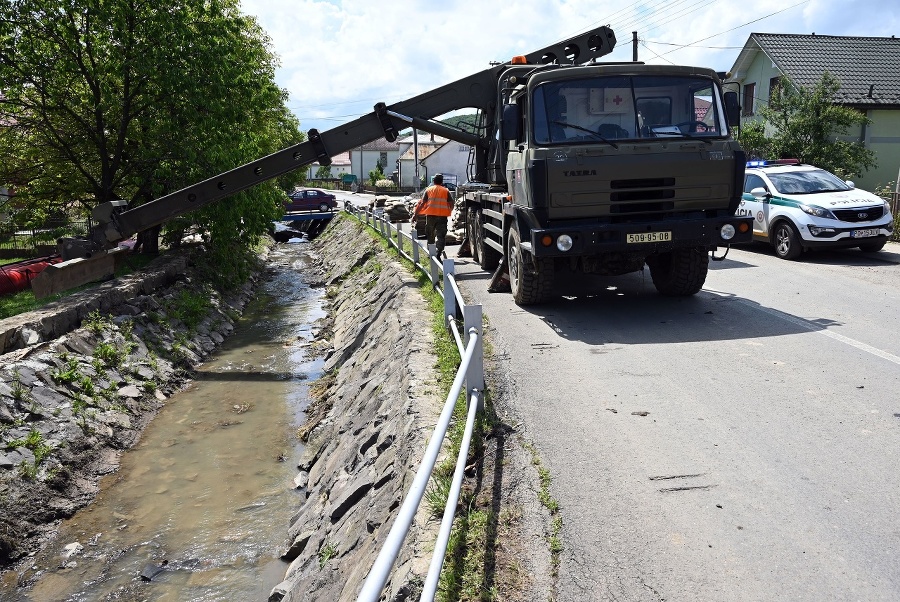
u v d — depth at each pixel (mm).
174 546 6918
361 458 6938
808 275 11789
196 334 14266
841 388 6113
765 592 3420
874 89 27359
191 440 9484
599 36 13445
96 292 12539
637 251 8672
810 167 15164
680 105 8844
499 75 12797
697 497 4355
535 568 3715
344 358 12242
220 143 17250
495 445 5254
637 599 3422
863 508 4129
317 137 12797
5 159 17891
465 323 5980
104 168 17344
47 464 8008
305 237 41500
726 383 6395
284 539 6949
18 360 9281
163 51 16047
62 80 16359
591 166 8328
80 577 6461
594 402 6051
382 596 3887
